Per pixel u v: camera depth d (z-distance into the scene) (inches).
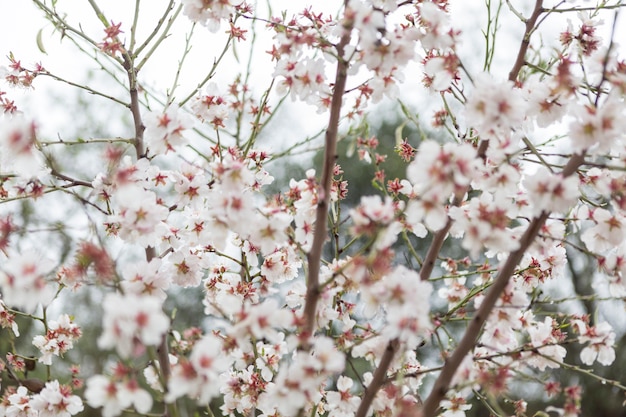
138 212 57.9
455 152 54.1
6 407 62.3
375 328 61.4
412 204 54.4
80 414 116.6
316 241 56.7
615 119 54.8
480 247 56.1
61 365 118.3
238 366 61.7
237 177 57.2
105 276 55.5
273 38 62.7
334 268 59.6
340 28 57.9
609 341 58.5
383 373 57.3
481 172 58.0
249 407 62.5
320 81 58.7
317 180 60.2
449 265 66.8
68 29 63.3
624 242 58.2
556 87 57.8
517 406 61.9
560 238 57.6
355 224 55.2
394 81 60.0
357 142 63.6
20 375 68.2
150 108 65.1
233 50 65.1
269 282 64.1
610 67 57.0
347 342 60.3
